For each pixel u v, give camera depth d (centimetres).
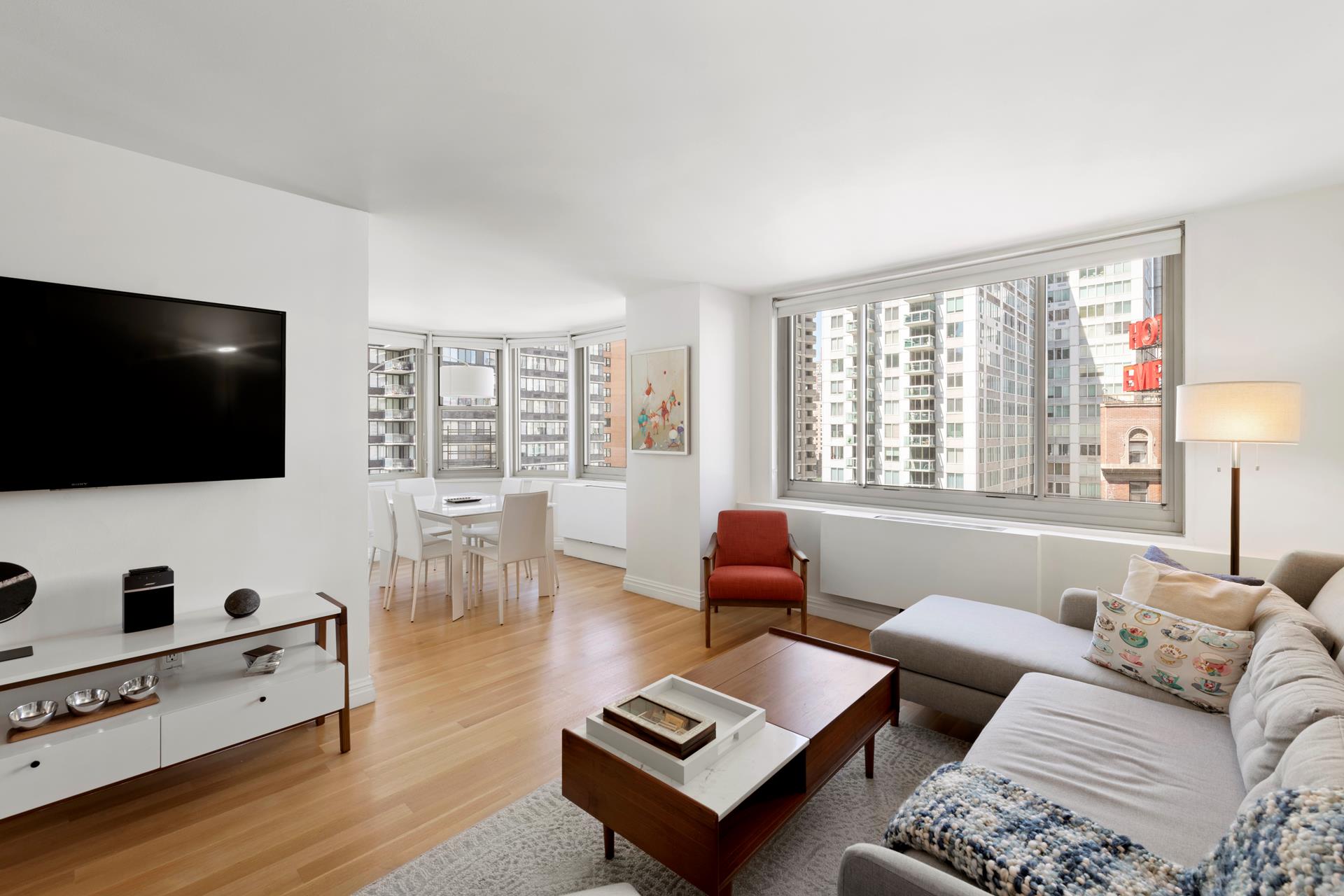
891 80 188
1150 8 155
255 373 254
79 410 213
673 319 462
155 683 215
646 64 179
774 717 192
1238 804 143
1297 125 216
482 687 307
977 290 389
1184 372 305
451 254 372
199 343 240
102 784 188
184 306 236
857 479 449
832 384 462
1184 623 204
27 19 155
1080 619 264
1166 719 183
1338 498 267
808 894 170
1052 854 117
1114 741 171
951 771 151
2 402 199
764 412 483
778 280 439
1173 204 287
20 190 207
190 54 172
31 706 196
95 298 216
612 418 647
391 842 190
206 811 205
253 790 218
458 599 422
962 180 262
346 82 188
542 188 270
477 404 686
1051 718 184
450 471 675
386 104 200
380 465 639
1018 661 230
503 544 427
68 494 216
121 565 227
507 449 689
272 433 258
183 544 241
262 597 261
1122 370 338
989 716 237
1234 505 255
